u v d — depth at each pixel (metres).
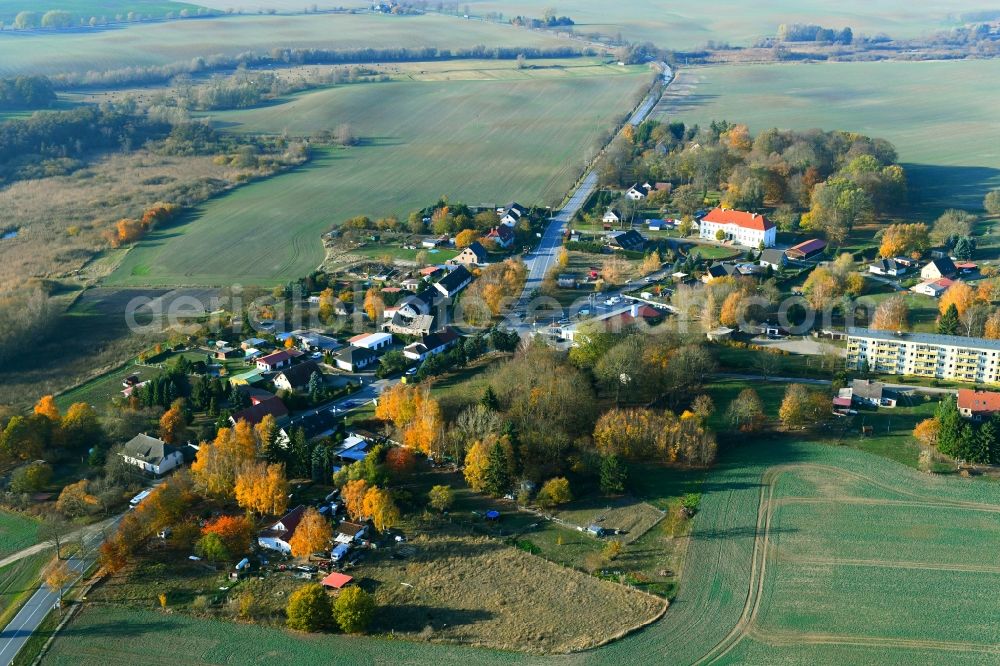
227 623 183.62
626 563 199.75
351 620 178.25
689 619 182.25
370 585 194.25
